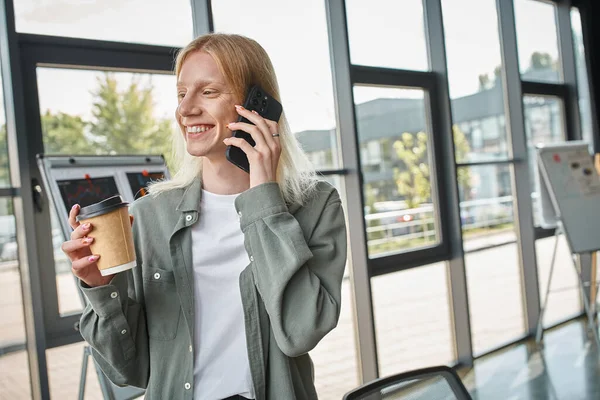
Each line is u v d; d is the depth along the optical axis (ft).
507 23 15.40
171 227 3.35
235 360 3.31
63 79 8.08
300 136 10.95
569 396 11.04
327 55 11.51
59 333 7.94
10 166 7.71
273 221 3.16
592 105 17.43
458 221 13.39
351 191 11.44
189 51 3.30
